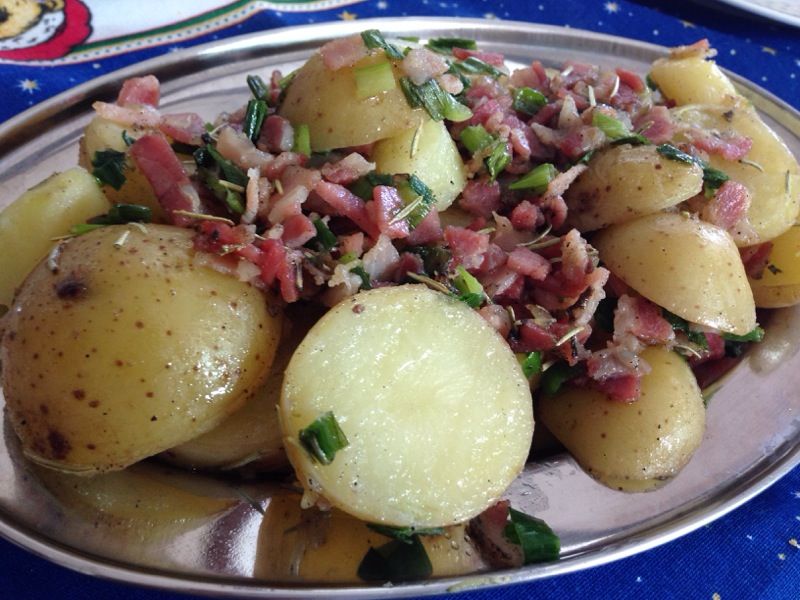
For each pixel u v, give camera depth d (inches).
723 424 7.4
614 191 7.8
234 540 6.0
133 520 6.1
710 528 7.3
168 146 7.3
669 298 7.3
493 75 9.1
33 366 5.9
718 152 8.4
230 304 6.3
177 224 7.0
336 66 7.4
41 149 8.9
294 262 6.7
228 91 10.0
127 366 5.9
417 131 7.4
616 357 7.3
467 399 6.2
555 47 11.5
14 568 6.6
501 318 7.2
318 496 6.0
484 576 5.9
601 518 6.6
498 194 8.0
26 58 11.3
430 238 7.4
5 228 7.3
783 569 7.1
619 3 14.6
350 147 7.4
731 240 7.7
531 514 6.5
